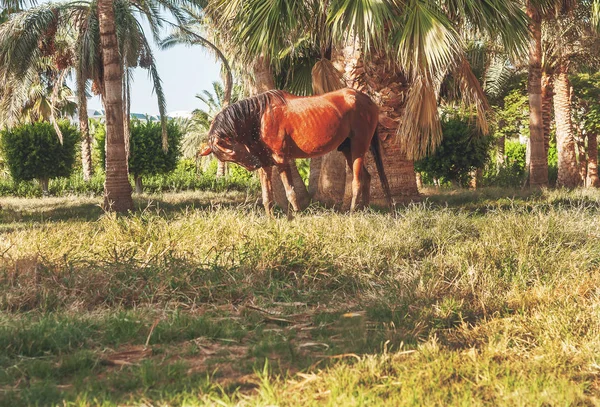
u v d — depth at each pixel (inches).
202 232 261.7
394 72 460.8
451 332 155.5
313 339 153.5
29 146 1113.4
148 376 119.2
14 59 786.8
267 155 328.2
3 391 114.9
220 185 1239.5
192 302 186.9
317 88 456.4
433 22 387.2
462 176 1064.8
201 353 141.6
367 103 352.5
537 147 781.3
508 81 1119.6
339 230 273.9
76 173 1315.2
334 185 537.3
